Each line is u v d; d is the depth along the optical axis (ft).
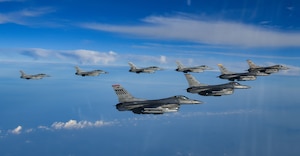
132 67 647.56
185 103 334.24
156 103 316.19
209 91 404.36
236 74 510.99
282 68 543.39
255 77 503.61
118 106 315.17
